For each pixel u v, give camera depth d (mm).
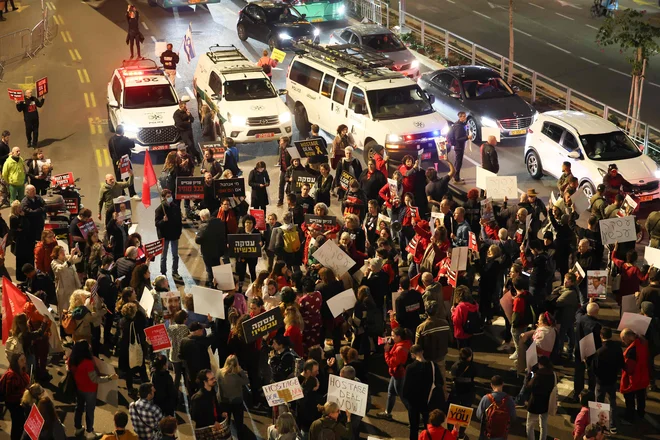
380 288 14922
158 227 18406
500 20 41219
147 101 26281
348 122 25422
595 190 22281
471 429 13867
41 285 16016
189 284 18688
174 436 11531
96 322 14477
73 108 30062
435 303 13555
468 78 27328
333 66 26500
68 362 13094
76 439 13453
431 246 16359
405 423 14031
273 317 13172
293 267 17422
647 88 32750
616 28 38969
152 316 14328
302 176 19734
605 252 19625
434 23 40750
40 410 11727
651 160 22703
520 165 25469
